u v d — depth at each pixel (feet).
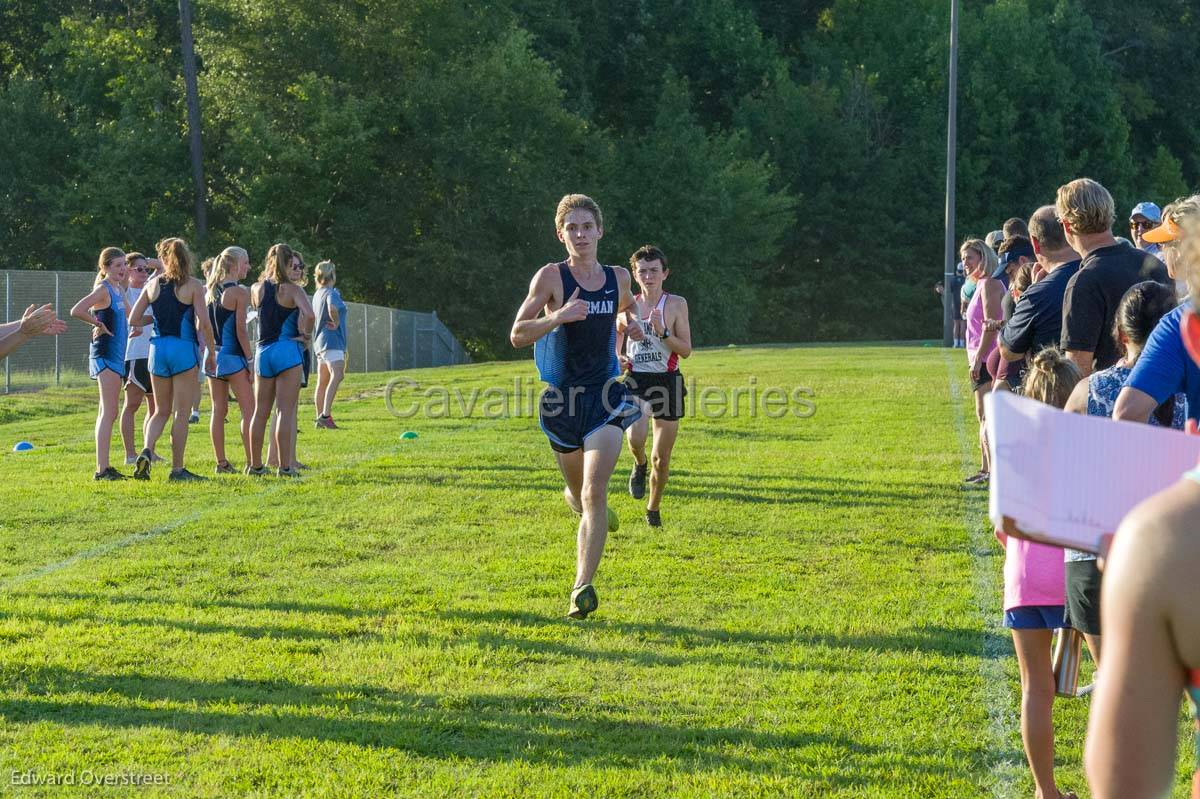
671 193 213.25
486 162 183.73
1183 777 17.93
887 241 244.83
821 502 40.29
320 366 63.57
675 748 19.03
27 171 170.91
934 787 17.54
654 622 26.11
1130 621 6.64
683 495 41.57
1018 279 32.35
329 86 179.93
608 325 27.04
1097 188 22.62
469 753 18.80
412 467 48.47
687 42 245.04
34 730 19.52
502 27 206.18
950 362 102.78
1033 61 243.40
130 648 23.97
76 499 41.04
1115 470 7.28
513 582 29.68
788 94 238.68
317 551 33.24
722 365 102.22
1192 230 7.59
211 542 34.37
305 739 19.27
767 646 24.39
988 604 27.55
